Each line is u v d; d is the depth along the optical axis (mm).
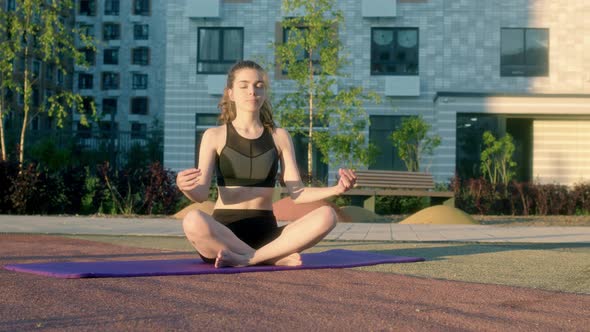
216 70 23203
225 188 4586
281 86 22750
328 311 3062
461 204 16578
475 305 3324
